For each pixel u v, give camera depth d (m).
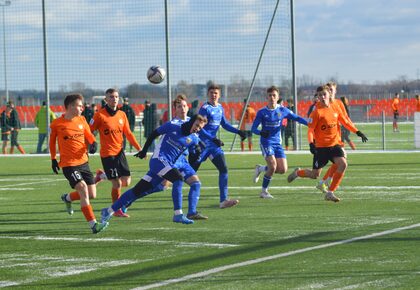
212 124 21.39
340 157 21.75
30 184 29.16
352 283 11.15
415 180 27.20
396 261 12.63
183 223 17.84
